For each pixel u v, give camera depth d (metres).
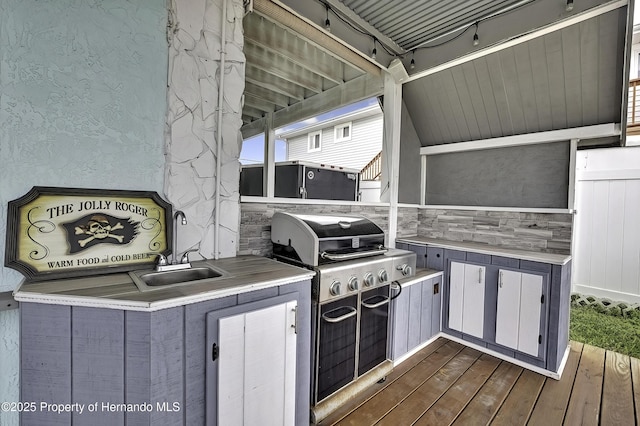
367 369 2.20
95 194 1.54
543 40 2.51
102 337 1.15
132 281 1.40
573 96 2.63
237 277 1.53
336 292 1.88
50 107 1.44
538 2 2.28
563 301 2.48
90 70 1.53
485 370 2.47
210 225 1.96
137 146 1.67
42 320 1.17
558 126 2.82
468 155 3.49
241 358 1.36
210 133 1.93
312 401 1.84
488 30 2.54
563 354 2.58
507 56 2.74
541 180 2.97
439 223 3.65
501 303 2.62
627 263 3.99
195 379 1.26
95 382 1.16
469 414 1.96
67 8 1.46
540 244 2.93
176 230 1.81
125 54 1.62
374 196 6.11
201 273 1.74
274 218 2.21
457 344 2.91
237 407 1.35
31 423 1.19
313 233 1.88
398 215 3.55
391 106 3.31
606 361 2.65
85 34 1.51
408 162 3.68
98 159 1.56
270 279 1.51
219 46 1.95
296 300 1.60
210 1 1.90
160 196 1.75
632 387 2.27
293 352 1.57
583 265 4.31
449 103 3.32
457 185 3.58
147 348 1.14
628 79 2.33
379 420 1.89
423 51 3.00
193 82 1.85
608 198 4.12
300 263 1.95
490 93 3.02
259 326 1.42
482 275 2.75
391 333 2.44
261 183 4.48
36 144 1.41
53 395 1.18
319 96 4.29
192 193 1.87
